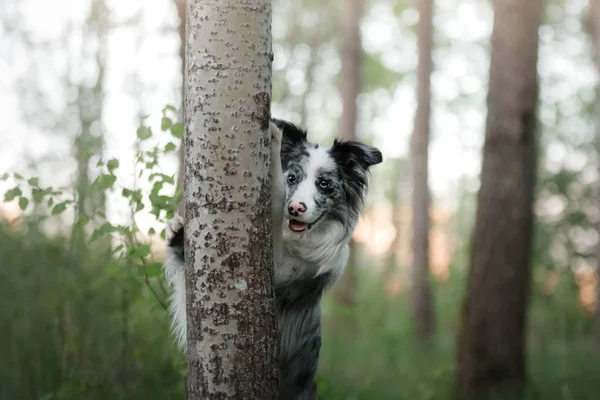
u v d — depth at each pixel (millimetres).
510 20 7668
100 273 5398
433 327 14867
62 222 5961
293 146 4441
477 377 7684
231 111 2949
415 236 14883
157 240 6109
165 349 5500
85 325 5387
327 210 4234
